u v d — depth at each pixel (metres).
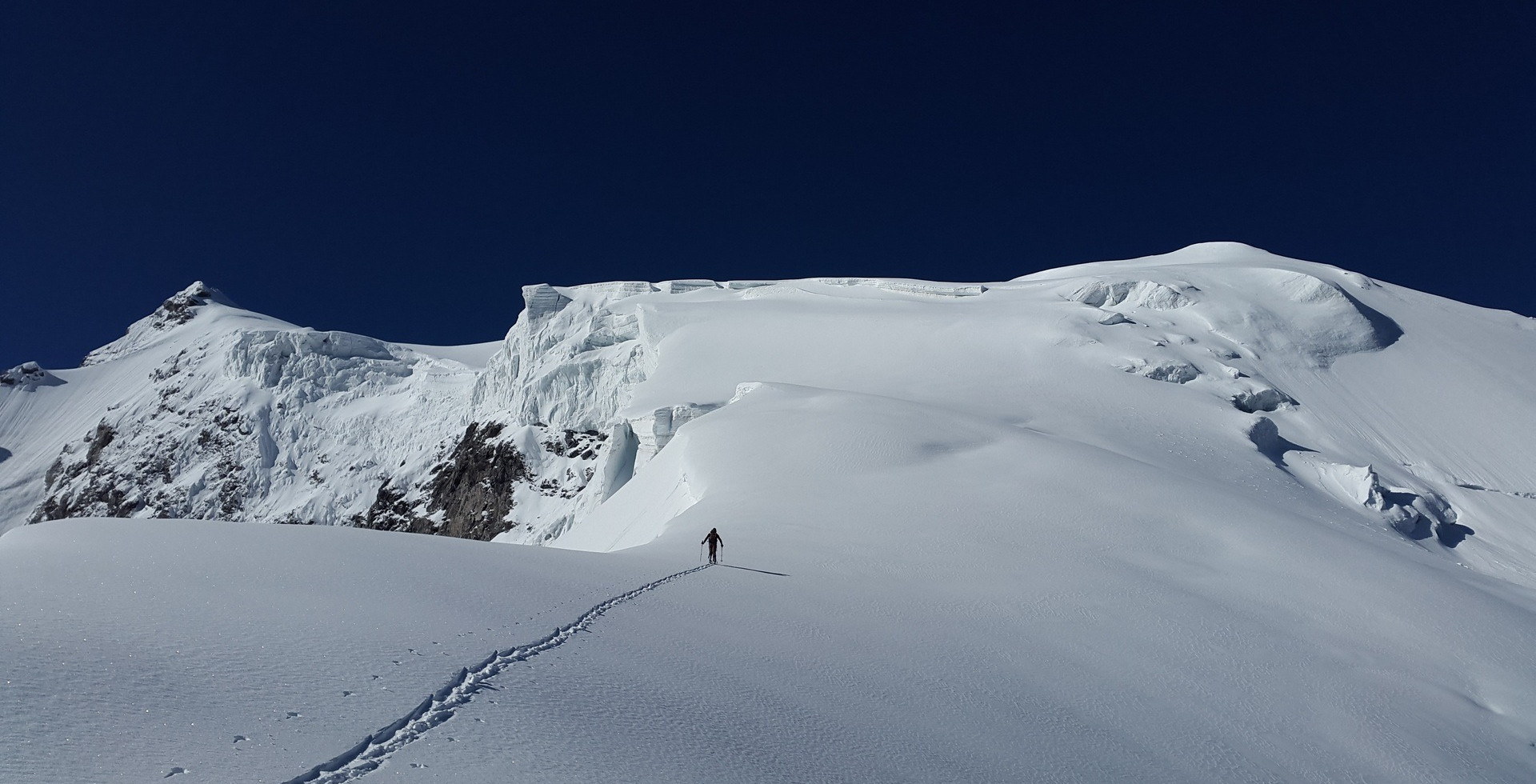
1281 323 96.81
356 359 167.12
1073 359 83.12
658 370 92.75
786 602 21.78
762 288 120.06
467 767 9.72
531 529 103.94
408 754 9.84
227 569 16.30
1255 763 18.02
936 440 47.62
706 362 91.88
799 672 16.52
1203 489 41.50
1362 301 110.25
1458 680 24.64
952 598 24.83
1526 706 23.59
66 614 12.29
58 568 14.97
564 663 13.84
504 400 125.75
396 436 147.38
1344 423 80.12
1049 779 14.54
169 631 12.23
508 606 16.66
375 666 12.09
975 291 115.75
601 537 55.03
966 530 33.16
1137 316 98.38
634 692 13.28
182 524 20.69
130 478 155.25
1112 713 18.73
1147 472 43.16
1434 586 31.28
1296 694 21.92
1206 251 143.62
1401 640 26.73
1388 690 23.11
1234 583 29.97
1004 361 83.75
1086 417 67.62
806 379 83.44
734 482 41.16
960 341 89.31
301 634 12.92
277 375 163.25
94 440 175.50
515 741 10.59
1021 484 39.97
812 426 50.25
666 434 76.31
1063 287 108.12
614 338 113.06
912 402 60.03
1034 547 31.47
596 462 104.81
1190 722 19.30
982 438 48.66
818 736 13.55
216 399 160.62
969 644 21.02
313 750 9.48
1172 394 75.81
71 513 157.75
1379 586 30.56
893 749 13.85
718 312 104.12
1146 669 21.83
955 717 16.22
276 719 10.08
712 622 18.80
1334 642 25.83
